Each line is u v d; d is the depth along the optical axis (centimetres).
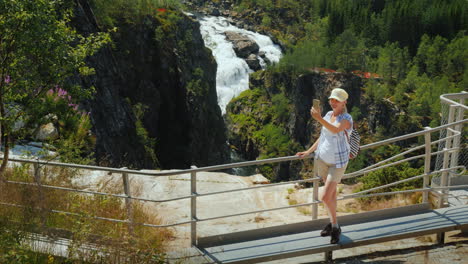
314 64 7144
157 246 555
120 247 497
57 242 521
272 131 6575
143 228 620
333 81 6638
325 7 10200
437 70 8650
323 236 516
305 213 806
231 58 7200
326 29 9531
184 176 1003
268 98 6994
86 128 1197
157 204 824
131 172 500
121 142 2219
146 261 476
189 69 4212
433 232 523
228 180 1006
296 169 5953
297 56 7081
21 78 559
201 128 4141
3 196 596
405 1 9962
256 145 6412
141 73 3497
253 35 8294
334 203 492
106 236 525
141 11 3666
